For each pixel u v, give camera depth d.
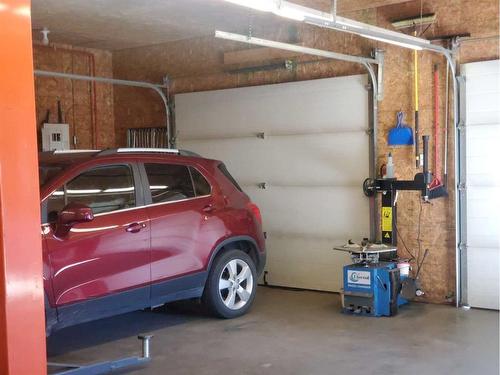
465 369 4.70
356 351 5.21
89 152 5.66
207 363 4.96
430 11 6.82
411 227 7.08
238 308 6.49
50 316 4.80
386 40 5.60
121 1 6.75
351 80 7.47
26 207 2.12
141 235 5.46
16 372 2.09
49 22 7.73
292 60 8.00
